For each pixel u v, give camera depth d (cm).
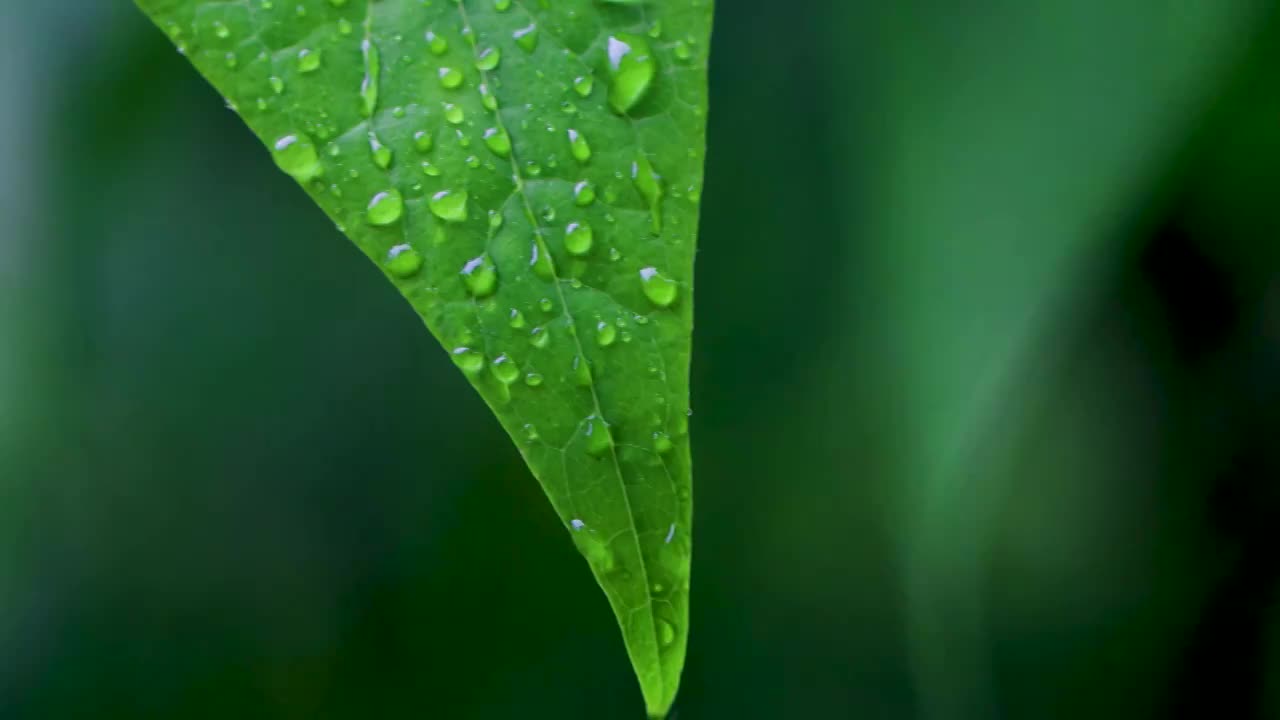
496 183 31
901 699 58
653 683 31
